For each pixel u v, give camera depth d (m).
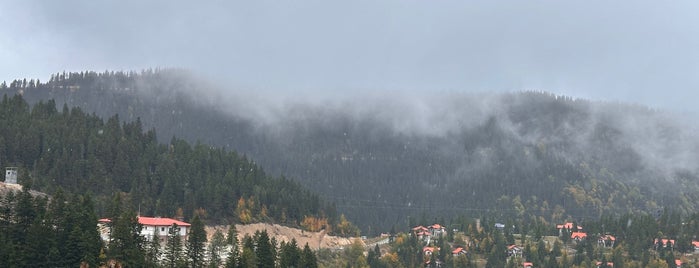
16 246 193.12
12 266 186.75
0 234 191.00
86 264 197.50
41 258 193.38
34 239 193.38
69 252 197.62
